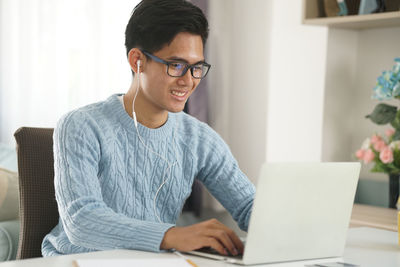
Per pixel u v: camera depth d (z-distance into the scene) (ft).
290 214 3.65
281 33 9.96
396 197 7.72
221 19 11.60
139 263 3.38
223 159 5.22
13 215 6.92
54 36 11.68
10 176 7.16
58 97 11.71
